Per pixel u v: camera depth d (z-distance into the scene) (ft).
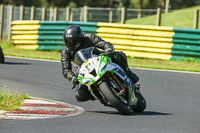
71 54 90.99
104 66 84.94
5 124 75.41
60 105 100.01
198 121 86.33
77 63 89.56
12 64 180.55
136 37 224.94
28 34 251.80
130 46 226.38
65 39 88.07
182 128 77.61
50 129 72.54
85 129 73.31
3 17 295.07
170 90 132.16
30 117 83.51
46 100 106.63
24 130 71.10
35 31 248.73
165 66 195.21
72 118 84.28
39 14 304.91
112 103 85.81
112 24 230.68
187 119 88.22
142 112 97.30
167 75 164.76
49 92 123.03
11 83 134.82
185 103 111.65
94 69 85.20
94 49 89.66
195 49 213.25
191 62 213.46
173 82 147.95
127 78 88.99
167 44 217.77
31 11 287.48
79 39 88.58
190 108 104.42
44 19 279.28
